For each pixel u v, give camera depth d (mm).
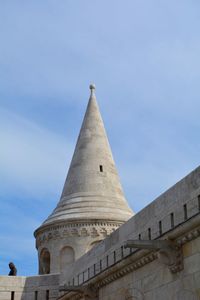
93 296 21703
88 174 37469
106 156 38719
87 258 23266
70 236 35125
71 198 36875
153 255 16953
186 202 15461
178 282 15531
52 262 35062
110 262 20406
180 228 15125
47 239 36000
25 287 29594
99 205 35906
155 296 16828
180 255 15477
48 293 29109
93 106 40531
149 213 17672
